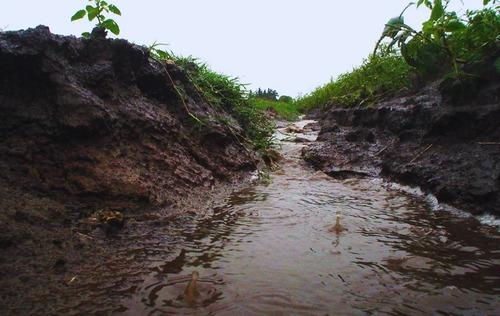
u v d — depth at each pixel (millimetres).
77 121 2900
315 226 2805
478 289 1920
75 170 2848
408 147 4277
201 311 1735
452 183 3262
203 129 4227
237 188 3906
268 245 2459
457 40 4410
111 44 3553
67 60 3197
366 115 5988
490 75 3793
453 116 3805
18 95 2875
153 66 4016
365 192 3770
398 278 2041
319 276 2064
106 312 1706
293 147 6086
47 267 2016
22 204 2414
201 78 5258
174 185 3316
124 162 3109
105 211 2654
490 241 2492
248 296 1861
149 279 1992
